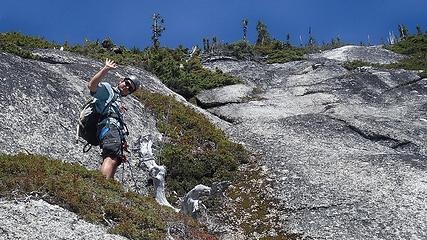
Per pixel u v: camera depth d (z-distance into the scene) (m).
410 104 27.30
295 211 12.84
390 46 47.50
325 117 22.17
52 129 14.01
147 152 12.41
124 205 8.94
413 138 20.39
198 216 12.22
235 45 44.03
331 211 12.61
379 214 12.26
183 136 17.27
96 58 25.81
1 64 16.12
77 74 19.20
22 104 14.42
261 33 60.44
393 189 13.69
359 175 14.74
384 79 32.41
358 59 40.81
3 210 7.62
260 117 24.08
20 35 24.78
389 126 21.62
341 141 19.36
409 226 11.66
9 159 8.96
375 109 26.03
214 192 13.34
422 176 14.58
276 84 33.19
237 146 17.38
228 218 12.80
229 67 37.53
